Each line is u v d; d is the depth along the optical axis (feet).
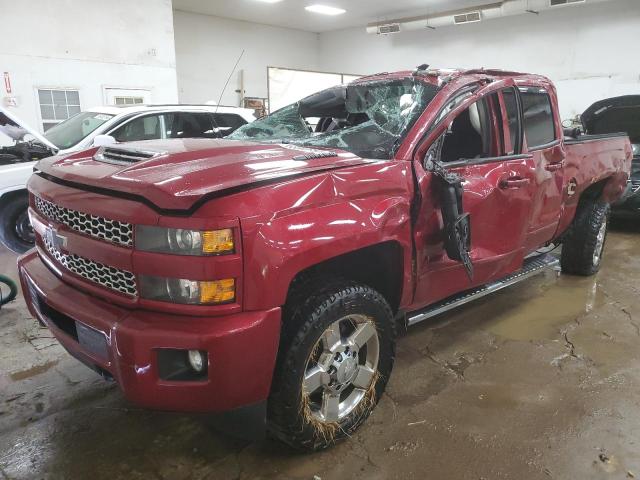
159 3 33.86
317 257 6.22
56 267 7.08
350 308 6.88
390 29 49.49
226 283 5.61
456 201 7.75
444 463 7.06
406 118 8.48
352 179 6.85
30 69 29.63
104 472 6.83
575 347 10.71
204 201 5.56
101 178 6.35
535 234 11.03
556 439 7.60
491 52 45.29
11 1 28.43
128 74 33.35
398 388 9.02
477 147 9.84
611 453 7.29
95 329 5.98
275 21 52.49
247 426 6.28
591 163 13.21
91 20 31.27
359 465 7.01
